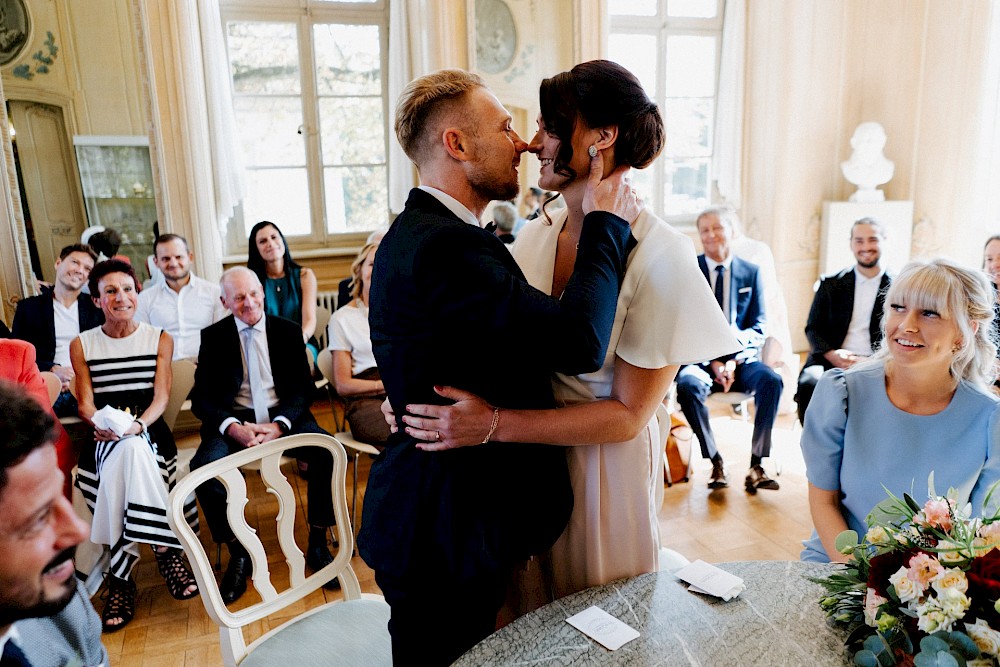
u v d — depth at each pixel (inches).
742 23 213.5
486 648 43.0
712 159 234.4
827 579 43.6
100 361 110.4
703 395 132.0
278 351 114.0
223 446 107.4
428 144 44.1
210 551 116.1
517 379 44.2
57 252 216.5
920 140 214.5
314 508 107.8
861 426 63.4
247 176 203.0
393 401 46.1
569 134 43.8
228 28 193.0
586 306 39.3
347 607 65.2
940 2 204.4
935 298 58.6
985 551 36.9
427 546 44.4
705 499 130.0
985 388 60.7
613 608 46.5
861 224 138.3
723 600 47.1
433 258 39.4
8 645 28.7
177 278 147.7
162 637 94.0
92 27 206.4
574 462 49.6
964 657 34.9
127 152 213.3
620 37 219.0
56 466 22.8
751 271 144.1
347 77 206.1
